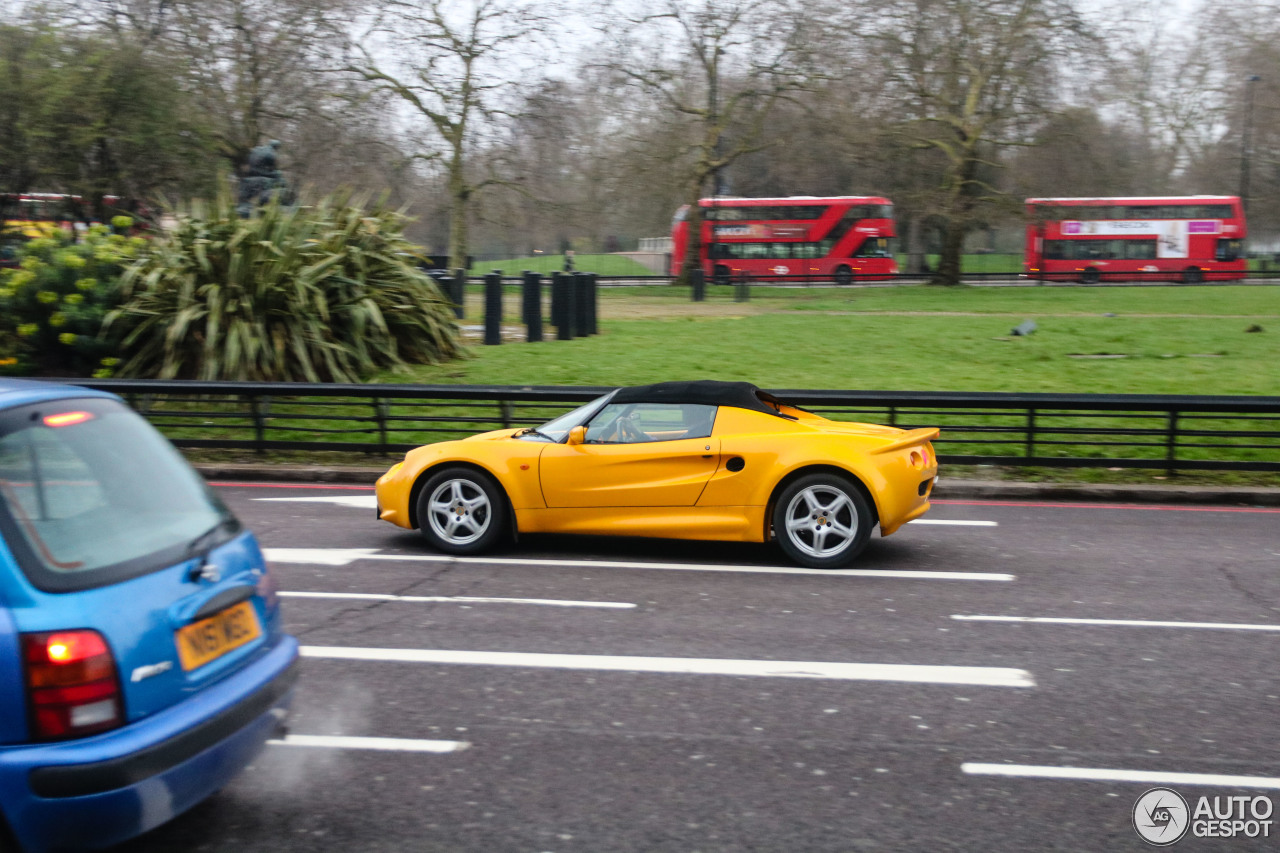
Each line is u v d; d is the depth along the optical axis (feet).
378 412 44.06
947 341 75.15
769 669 18.35
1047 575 25.38
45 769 9.76
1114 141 203.00
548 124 143.43
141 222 65.57
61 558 10.28
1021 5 138.00
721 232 166.50
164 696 10.65
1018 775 14.07
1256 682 17.76
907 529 31.22
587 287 79.36
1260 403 38.06
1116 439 44.45
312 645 19.71
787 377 58.65
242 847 12.16
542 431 27.76
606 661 18.78
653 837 12.37
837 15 141.08
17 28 100.01
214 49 130.11
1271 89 200.23
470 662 18.72
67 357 57.00
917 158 152.05
